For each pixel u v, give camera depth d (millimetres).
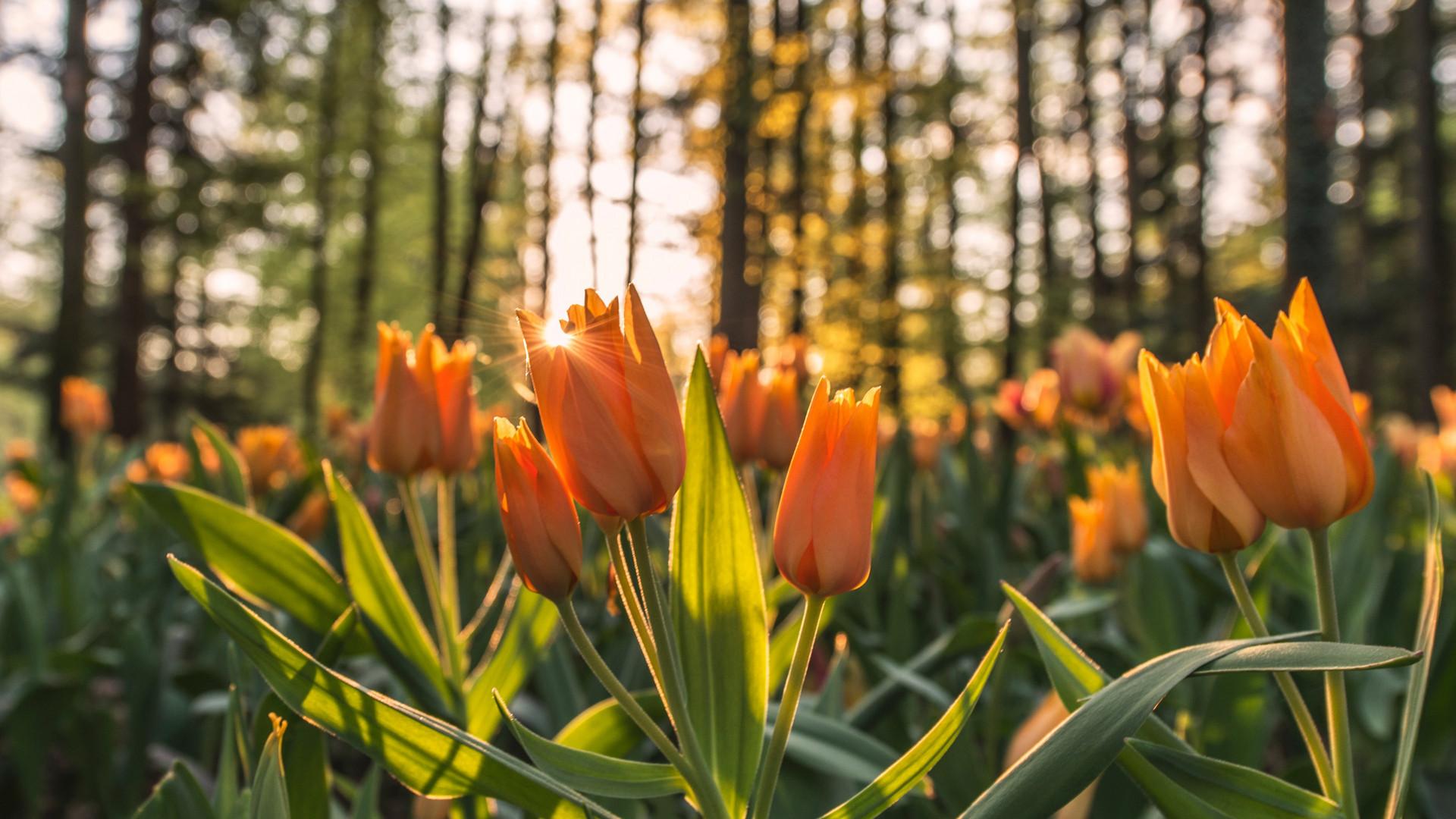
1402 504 3383
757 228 16438
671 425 844
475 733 1408
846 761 1302
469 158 22375
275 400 25953
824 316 17078
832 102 16125
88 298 17234
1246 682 1381
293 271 24031
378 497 3186
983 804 740
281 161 19875
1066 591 2723
